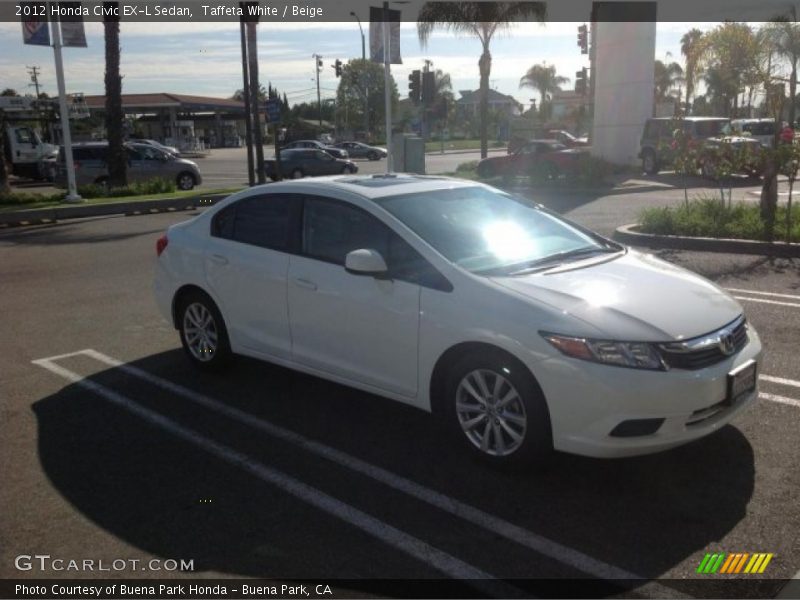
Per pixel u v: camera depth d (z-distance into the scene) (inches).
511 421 165.6
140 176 997.2
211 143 2974.9
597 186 833.5
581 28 1475.1
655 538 142.2
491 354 165.8
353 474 172.4
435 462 177.3
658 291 172.6
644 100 1033.5
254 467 177.2
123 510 158.6
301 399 220.2
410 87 908.0
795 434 183.9
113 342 284.5
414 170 784.9
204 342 242.7
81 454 186.4
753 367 168.1
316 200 208.7
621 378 150.5
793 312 293.9
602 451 153.5
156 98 2453.2
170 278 247.6
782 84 499.2
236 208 231.6
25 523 154.1
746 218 463.5
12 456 185.8
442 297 174.4
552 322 157.8
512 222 206.5
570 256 195.2
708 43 517.3
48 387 235.8
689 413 153.3
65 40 778.8
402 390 185.8
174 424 203.9
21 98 1596.9
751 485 160.2
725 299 177.9
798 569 131.5
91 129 2571.4
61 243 559.8
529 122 3019.2
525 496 159.6
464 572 133.8
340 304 194.5
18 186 1302.9
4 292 382.6
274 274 212.1
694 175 538.6
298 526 150.5
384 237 191.5
